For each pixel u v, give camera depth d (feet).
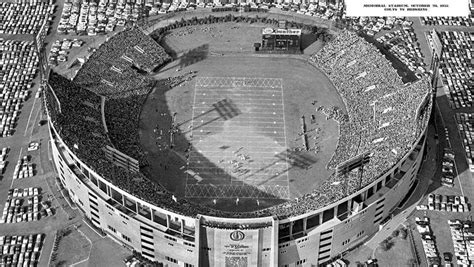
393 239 640.99
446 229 651.66
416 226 652.89
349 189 622.13
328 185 652.07
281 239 589.73
